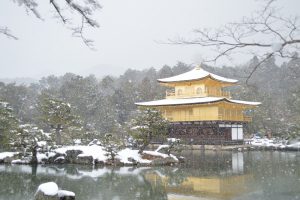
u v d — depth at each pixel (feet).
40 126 159.63
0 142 96.53
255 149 158.40
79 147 104.47
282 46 17.33
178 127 182.60
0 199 52.49
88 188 61.36
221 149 156.35
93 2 18.11
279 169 86.07
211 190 59.16
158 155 100.89
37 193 48.60
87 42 19.75
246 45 18.42
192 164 98.78
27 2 17.52
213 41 19.30
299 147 154.81
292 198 51.06
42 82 429.38
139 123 102.73
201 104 169.78
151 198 53.06
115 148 96.58
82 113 214.90
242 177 73.82
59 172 81.66
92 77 384.06
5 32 20.49
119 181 69.31
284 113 184.75
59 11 18.24
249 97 202.80
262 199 50.75
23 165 94.58
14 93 247.91
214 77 179.42
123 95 259.60
